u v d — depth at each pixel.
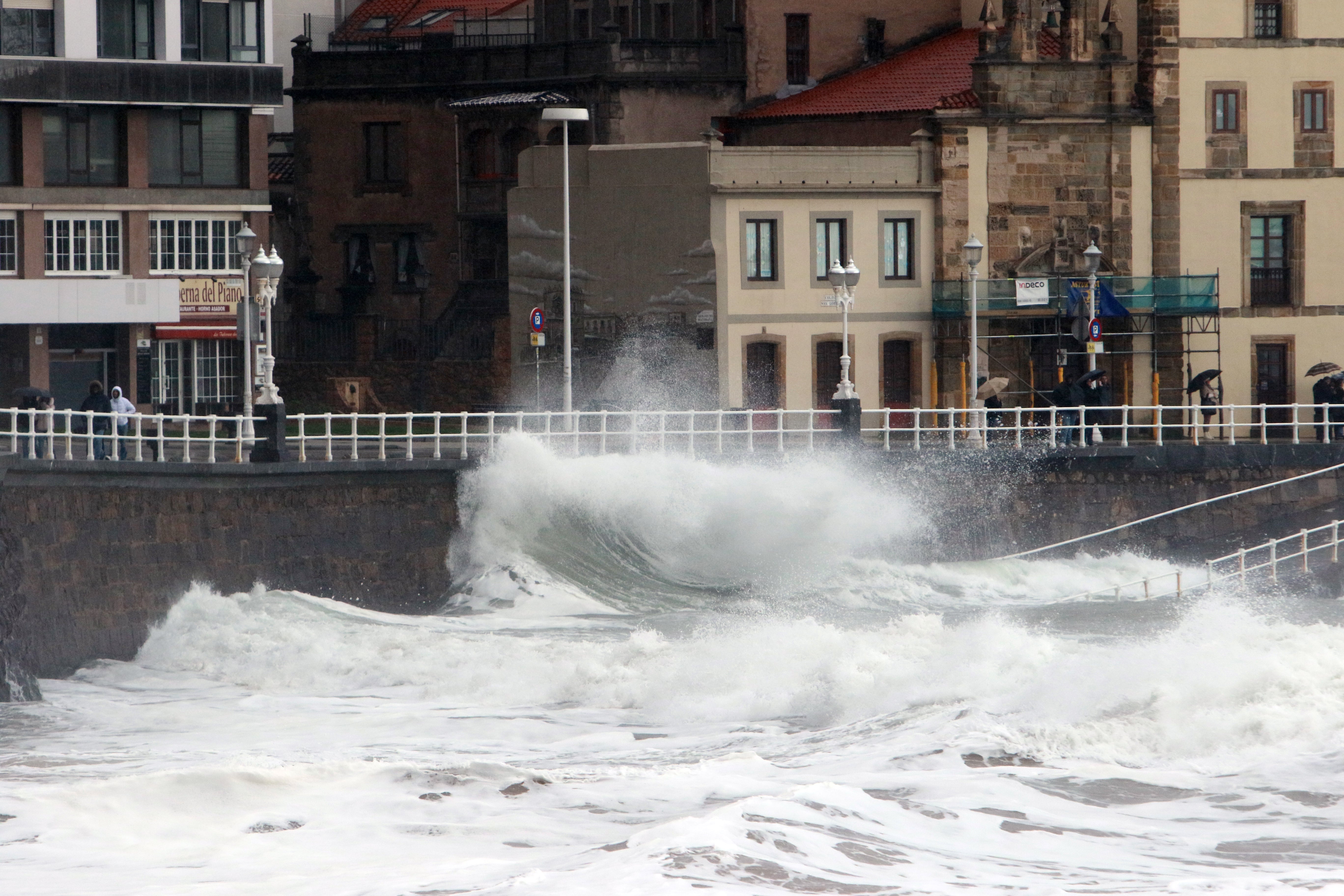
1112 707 106.19
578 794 93.00
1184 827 86.38
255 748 111.56
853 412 192.50
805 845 80.50
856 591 180.75
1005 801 89.94
